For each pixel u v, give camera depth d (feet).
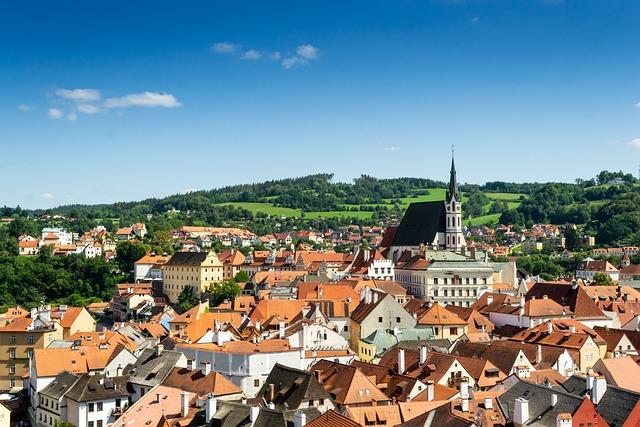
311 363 638.94
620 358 503.61
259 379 573.74
